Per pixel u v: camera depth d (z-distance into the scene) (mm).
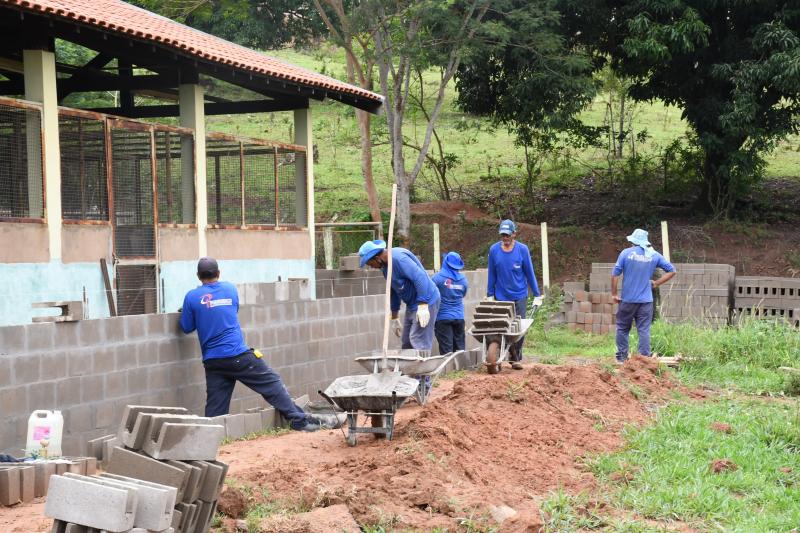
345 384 8523
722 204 26922
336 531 5812
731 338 15281
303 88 16359
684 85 26234
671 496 6977
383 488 6570
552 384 10453
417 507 6379
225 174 15398
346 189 32562
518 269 13953
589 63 26062
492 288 14109
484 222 27844
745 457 8383
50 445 7645
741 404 11148
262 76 15062
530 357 16359
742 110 24016
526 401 9508
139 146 13000
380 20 25562
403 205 26406
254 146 16109
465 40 25391
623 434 9156
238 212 15672
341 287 18984
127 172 12703
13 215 10852
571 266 25531
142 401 9227
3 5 10336
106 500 4520
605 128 30719
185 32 16109
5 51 13930
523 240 26531
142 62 14266
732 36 25344
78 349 8445
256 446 8555
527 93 26219
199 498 5391
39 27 11305
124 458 5234
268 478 6832
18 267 10773
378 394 7801
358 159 37406
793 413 10312
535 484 7211
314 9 31062
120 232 12531
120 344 8938
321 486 6523
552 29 26219
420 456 7020
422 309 10383
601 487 7273
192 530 5336
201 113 14797
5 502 6539
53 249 11273
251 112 17969
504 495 6707
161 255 13336
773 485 7645
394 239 26094
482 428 8297
